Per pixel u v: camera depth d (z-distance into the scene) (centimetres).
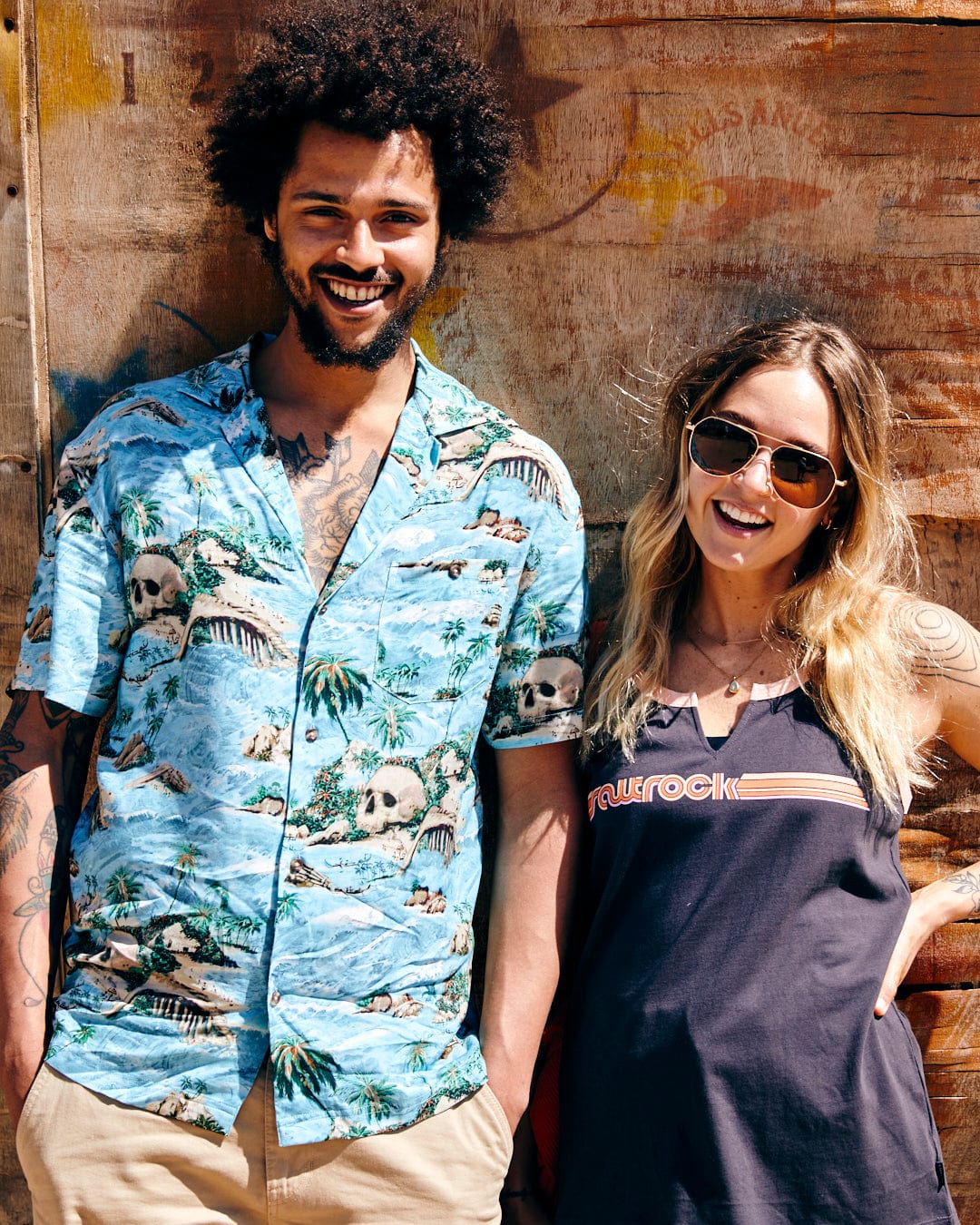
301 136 169
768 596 191
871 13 207
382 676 170
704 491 183
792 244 214
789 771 174
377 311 172
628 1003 171
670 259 214
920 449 220
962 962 225
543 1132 195
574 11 205
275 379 182
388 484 175
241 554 168
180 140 204
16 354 207
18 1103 163
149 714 168
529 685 182
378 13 176
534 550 180
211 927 161
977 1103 229
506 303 214
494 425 183
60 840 172
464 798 177
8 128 203
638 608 193
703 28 207
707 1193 162
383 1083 163
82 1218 158
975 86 211
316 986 162
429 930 170
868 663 182
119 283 208
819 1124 163
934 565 224
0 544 211
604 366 216
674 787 175
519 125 208
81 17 201
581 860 189
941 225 215
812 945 169
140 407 175
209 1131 159
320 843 164
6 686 213
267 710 165
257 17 201
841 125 211
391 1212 163
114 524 171
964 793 226
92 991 164
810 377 183
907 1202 165
